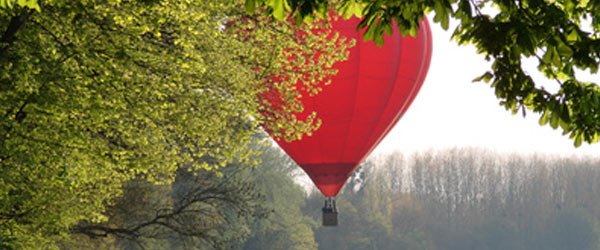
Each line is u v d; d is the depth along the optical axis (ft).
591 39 35.09
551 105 36.73
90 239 123.03
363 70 96.32
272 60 76.79
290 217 292.40
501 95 36.86
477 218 646.74
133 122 72.18
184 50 69.10
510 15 35.06
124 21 64.08
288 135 80.53
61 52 63.52
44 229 73.36
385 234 551.59
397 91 98.94
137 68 65.36
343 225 528.22
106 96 64.75
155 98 68.49
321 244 520.01
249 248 271.49
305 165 102.68
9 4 41.09
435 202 649.61
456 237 632.38
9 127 62.34
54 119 63.41
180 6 65.36
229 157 75.25
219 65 71.15
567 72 35.68
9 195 66.28
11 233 70.13
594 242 633.20
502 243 636.48
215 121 71.51
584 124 37.42
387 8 35.32
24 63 59.36
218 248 126.21
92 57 61.87
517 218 649.20
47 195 71.10
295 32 78.07
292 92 78.64
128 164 70.54
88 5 64.59
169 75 66.74
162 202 130.00
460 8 34.76
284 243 281.95
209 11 69.31
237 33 76.84
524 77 36.55
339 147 100.58
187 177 122.93
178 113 68.69
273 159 286.66
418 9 34.68
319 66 79.61
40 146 62.75
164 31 71.46
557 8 35.01
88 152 66.03
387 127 101.04
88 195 84.94
